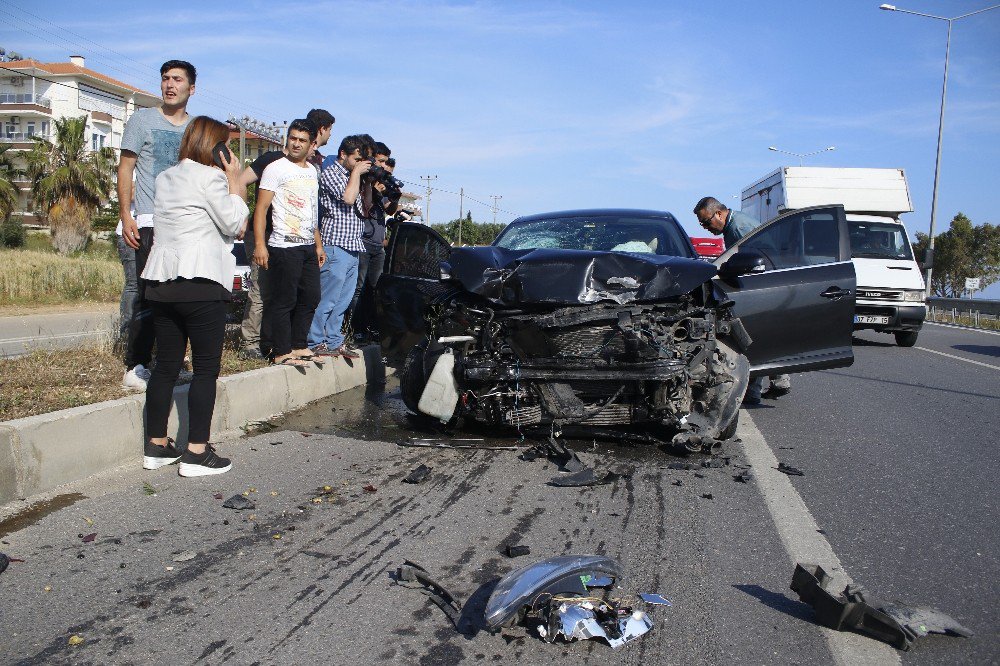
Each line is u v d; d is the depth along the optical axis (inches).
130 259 247.8
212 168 176.6
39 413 180.2
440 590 122.0
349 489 175.6
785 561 143.1
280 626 112.7
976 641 115.3
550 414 206.4
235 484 175.8
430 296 248.1
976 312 1016.9
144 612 115.6
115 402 186.4
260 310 291.0
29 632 109.0
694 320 209.6
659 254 257.4
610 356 203.5
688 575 135.1
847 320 257.6
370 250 338.3
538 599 114.1
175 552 137.6
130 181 216.4
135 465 186.9
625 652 108.7
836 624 116.8
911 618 115.1
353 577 129.5
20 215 1796.3
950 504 182.2
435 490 176.9
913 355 538.0
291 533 148.1
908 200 630.5
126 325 255.3
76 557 133.6
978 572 141.6
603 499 174.9
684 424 213.9
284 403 254.8
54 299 813.2
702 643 111.8
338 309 305.3
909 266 585.3
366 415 253.6
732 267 239.5
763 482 193.0
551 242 273.6
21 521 148.6
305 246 263.3
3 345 401.7
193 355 179.3
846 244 273.7
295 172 258.4
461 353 214.8
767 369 253.3
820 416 289.4
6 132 2406.5
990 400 341.4
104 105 2610.7
